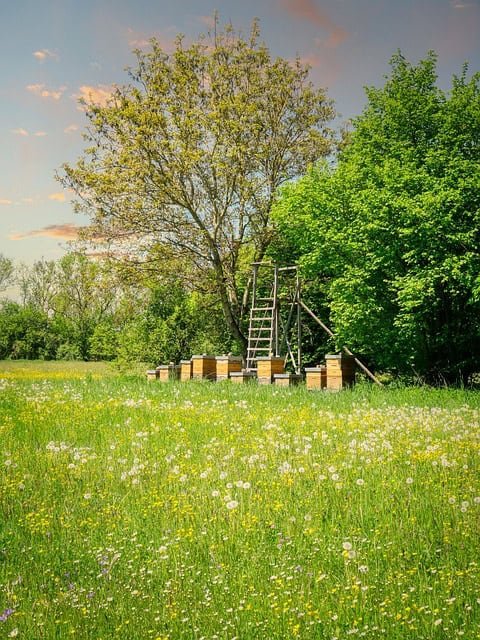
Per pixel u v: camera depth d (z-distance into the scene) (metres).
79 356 60.81
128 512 7.93
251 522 7.29
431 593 5.61
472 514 7.50
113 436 12.50
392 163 24.02
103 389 21.23
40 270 72.81
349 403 18.02
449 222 22.14
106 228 31.41
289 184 28.83
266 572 6.20
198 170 30.77
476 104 24.61
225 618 5.33
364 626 4.90
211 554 6.59
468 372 25.67
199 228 31.58
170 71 30.67
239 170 30.88
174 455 10.57
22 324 62.56
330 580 5.98
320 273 28.94
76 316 67.06
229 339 34.62
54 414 15.11
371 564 6.29
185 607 5.52
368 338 24.64
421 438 11.90
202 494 8.47
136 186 30.08
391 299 24.23
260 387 21.92
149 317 31.64
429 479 8.97
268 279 33.47
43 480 9.34
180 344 31.38
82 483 9.21
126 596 5.78
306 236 26.78
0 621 5.16
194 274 32.34
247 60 31.95
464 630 4.96
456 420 14.18
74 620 5.31
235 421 13.92
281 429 12.70
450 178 22.62
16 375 34.38
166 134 30.02
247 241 33.47
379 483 8.77
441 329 25.20
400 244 23.14
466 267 22.38
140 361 30.97
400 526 7.12
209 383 23.41
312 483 8.84
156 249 31.09
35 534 7.27
